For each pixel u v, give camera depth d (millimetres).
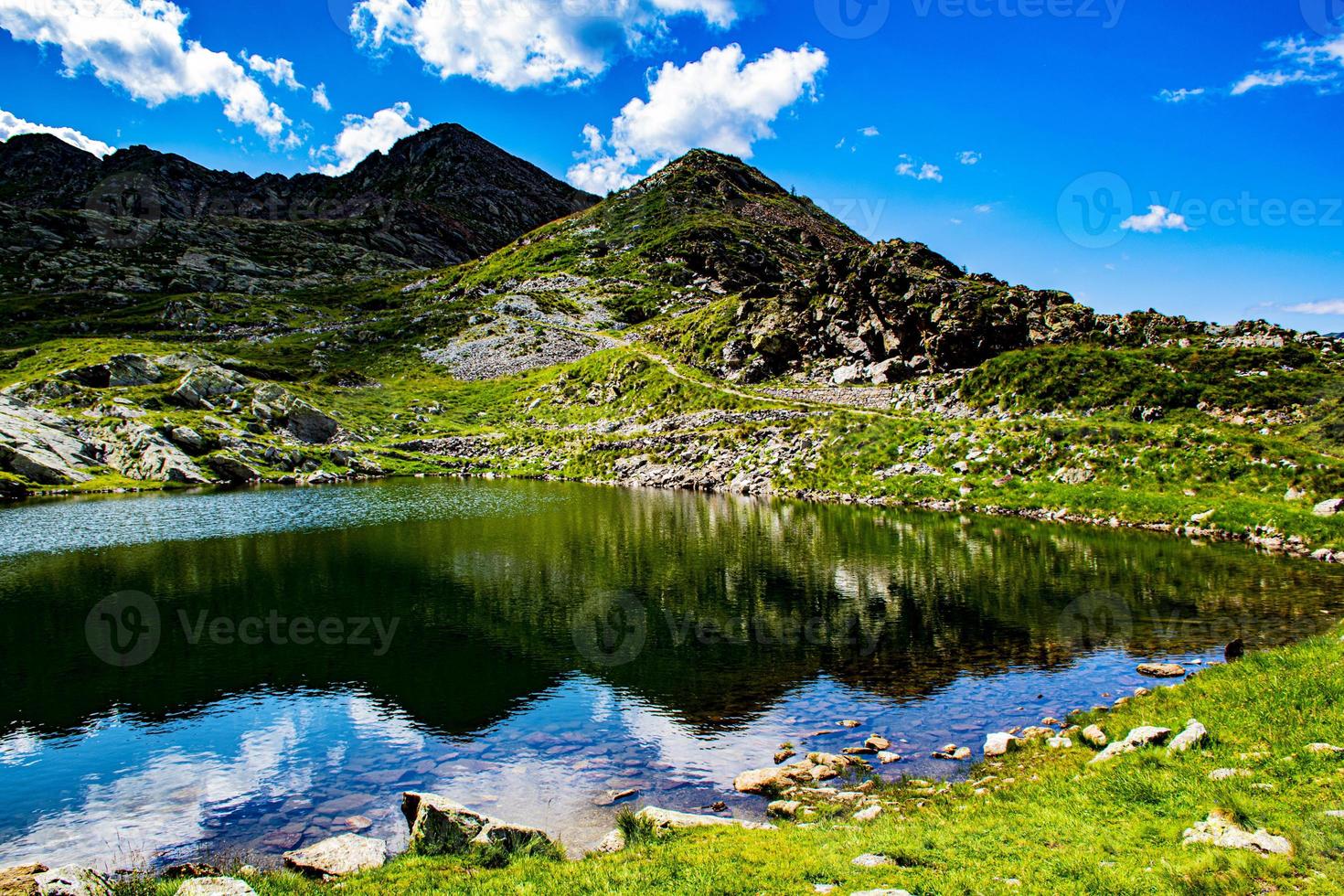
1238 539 49938
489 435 139125
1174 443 63906
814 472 86750
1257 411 72250
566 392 153250
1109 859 11883
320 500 87500
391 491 97938
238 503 85438
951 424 84188
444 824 15320
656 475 102812
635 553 51406
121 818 18141
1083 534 54406
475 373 183625
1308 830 11688
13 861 16156
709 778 19578
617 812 17734
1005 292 113812
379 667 29406
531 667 29125
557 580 43719
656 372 139750
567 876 12812
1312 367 79250
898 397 102438
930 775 18859
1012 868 11867
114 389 130500
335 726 23906
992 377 93062
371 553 52812
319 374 179500
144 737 23297
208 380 134875
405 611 37375
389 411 154625
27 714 25219
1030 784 16562
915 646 30547
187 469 106875
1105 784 15359
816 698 25406
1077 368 86938
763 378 126625
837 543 53688
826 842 13883
